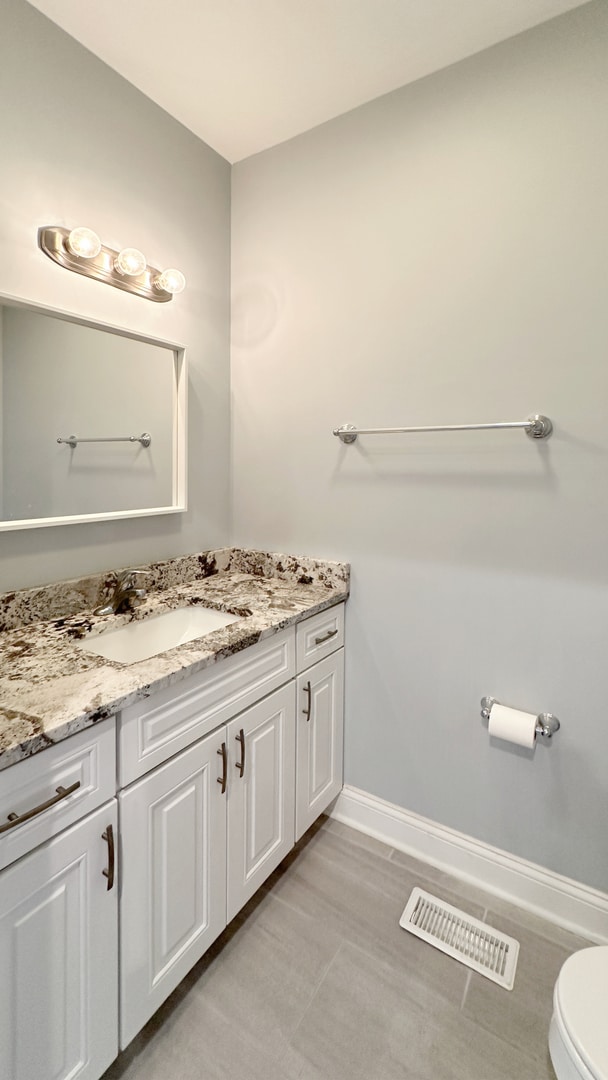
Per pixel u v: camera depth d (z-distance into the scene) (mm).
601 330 1248
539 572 1388
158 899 1064
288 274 1768
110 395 1497
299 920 1425
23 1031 822
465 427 1367
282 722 1454
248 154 1816
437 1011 1187
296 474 1816
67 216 1326
